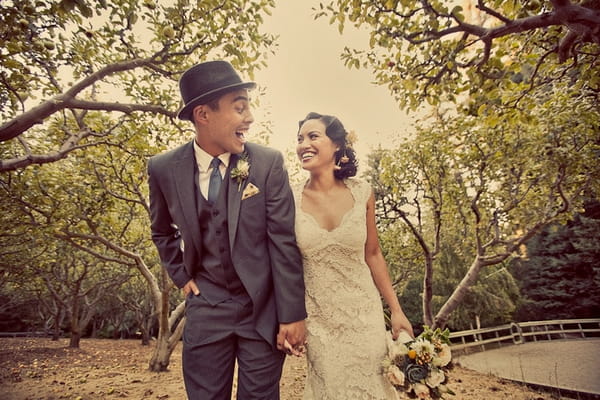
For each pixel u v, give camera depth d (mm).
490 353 11500
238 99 1685
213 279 1732
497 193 8688
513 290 16984
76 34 3725
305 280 2348
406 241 11531
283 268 1703
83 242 9711
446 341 2018
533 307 18984
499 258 7977
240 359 1668
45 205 7797
